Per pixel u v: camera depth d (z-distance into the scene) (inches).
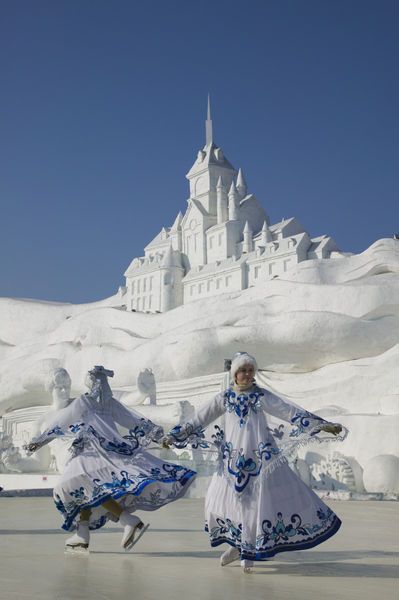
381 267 1350.9
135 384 1451.8
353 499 756.0
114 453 268.7
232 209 1931.6
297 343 1242.6
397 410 982.4
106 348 1555.1
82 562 241.9
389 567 235.9
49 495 685.3
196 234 1993.1
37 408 1584.6
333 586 197.9
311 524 229.8
